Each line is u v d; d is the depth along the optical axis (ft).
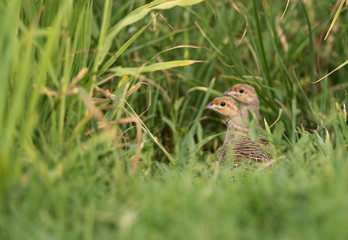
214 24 48.57
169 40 44.78
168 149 43.83
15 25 26.58
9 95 25.67
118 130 35.04
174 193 22.66
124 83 32.01
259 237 19.90
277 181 23.89
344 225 19.35
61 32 28.45
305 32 49.11
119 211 21.59
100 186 24.44
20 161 23.56
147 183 26.00
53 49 28.32
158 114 44.91
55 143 26.76
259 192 22.03
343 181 23.29
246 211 21.17
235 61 44.19
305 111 43.19
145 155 34.71
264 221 20.83
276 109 43.04
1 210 21.57
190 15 47.14
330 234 19.02
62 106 26.50
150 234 19.49
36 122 26.43
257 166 34.12
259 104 47.01
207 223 20.03
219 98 42.86
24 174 24.00
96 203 22.44
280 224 20.51
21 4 29.07
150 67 31.22
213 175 30.32
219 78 48.67
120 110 30.83
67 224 20.88
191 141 37.68
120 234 19.63
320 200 21.25
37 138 27.12
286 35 49.08
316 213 20.31
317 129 39.14
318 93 48.32
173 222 20.39
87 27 31.83
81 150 25.73
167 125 44.80
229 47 45.37
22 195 22.25
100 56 30.78
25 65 23.66
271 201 21.44
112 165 26.86
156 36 44.34
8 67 23.58
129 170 27.73
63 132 27.53
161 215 20.53
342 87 43.14
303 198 21.74
